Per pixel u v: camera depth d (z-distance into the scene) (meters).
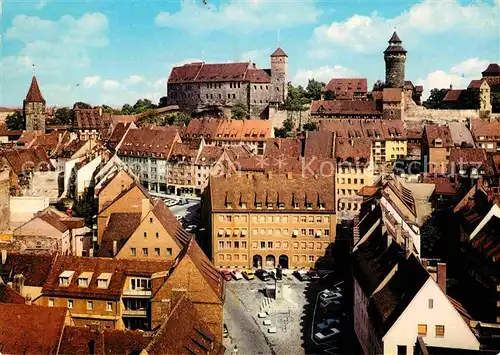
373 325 83.88
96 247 130.00
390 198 125.38
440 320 76.19
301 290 129.25
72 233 131.00
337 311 116.06
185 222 175.88
